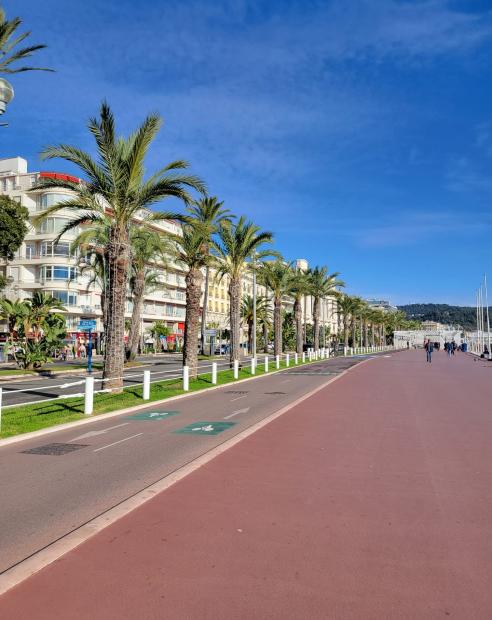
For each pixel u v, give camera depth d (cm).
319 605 358
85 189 1895
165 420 1263
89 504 597
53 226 6122
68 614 348
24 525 529
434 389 2017
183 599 366
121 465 790
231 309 3350
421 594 373
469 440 959
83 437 1038
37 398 1780
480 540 475
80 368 3581
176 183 1855
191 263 2577
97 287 6625
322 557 436
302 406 1480
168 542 469
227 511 554
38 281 6241
